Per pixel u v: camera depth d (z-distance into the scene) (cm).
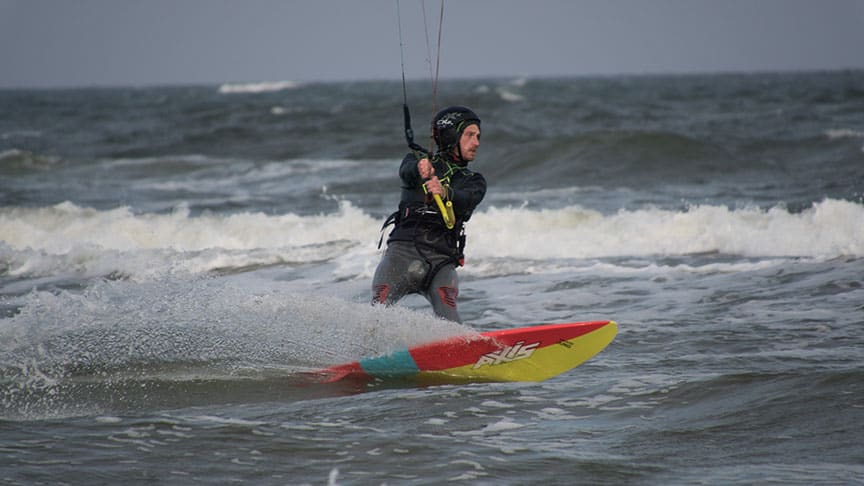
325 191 6600
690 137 7900
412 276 2131
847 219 3950
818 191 5722
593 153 7619
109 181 7731
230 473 1490
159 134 12488
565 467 1483
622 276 3366
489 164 7750
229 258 3903
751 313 2673
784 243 3678
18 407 1875
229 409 1872
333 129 11538
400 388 2042
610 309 2834
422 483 1430
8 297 3306
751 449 1539
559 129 11344
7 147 11144
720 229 3975
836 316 2577
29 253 4012
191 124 14300
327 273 3591
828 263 3359
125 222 4591
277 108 17775
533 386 2012
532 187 6706
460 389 2003
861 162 7075
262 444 1633
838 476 1402
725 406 1773
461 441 1630
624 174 7088
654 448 1564
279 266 3784
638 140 7806
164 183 7512
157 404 1905
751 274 3256
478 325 2697
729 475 1425
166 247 4303
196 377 2067
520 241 3978
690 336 2417
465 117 2081
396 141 9788
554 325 2108
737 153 7962
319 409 1862
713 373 2020
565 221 4372
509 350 2109
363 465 1516
